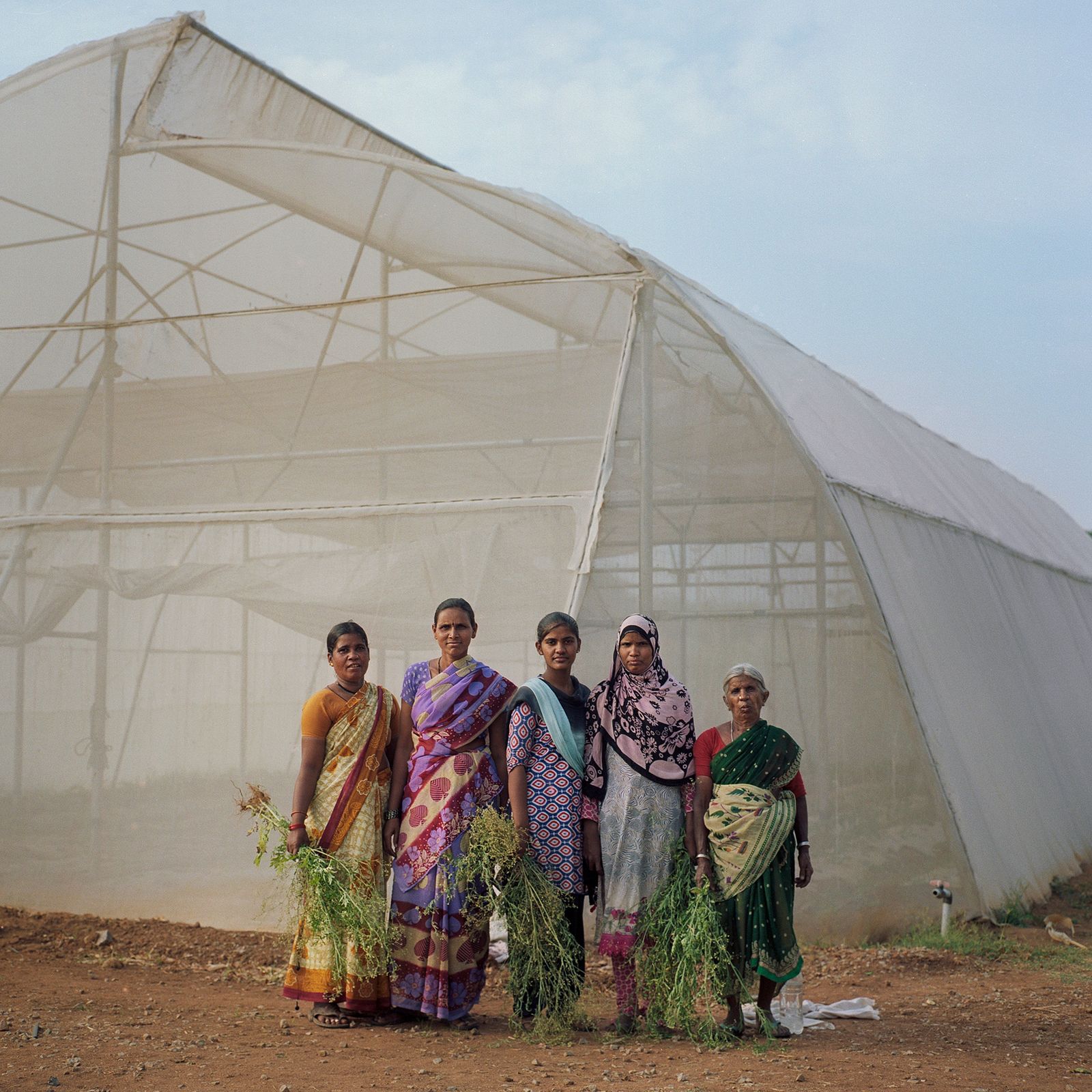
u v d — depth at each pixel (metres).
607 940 5.50
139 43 9.90
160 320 9.84
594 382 9.53
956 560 12.02
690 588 8.70
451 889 5.59
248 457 9.88
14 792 9.09
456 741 5.73
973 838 9.03
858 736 8.81
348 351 10.05
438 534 9.05
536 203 8.94
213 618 9.14
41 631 9.34
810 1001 6.52
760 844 5.40
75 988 6.45
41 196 10.14
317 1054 5.07
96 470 9.83
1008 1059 5.17
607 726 5.66
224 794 8.81
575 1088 4.55
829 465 9.45
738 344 9.55
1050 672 14.37
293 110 9.99
